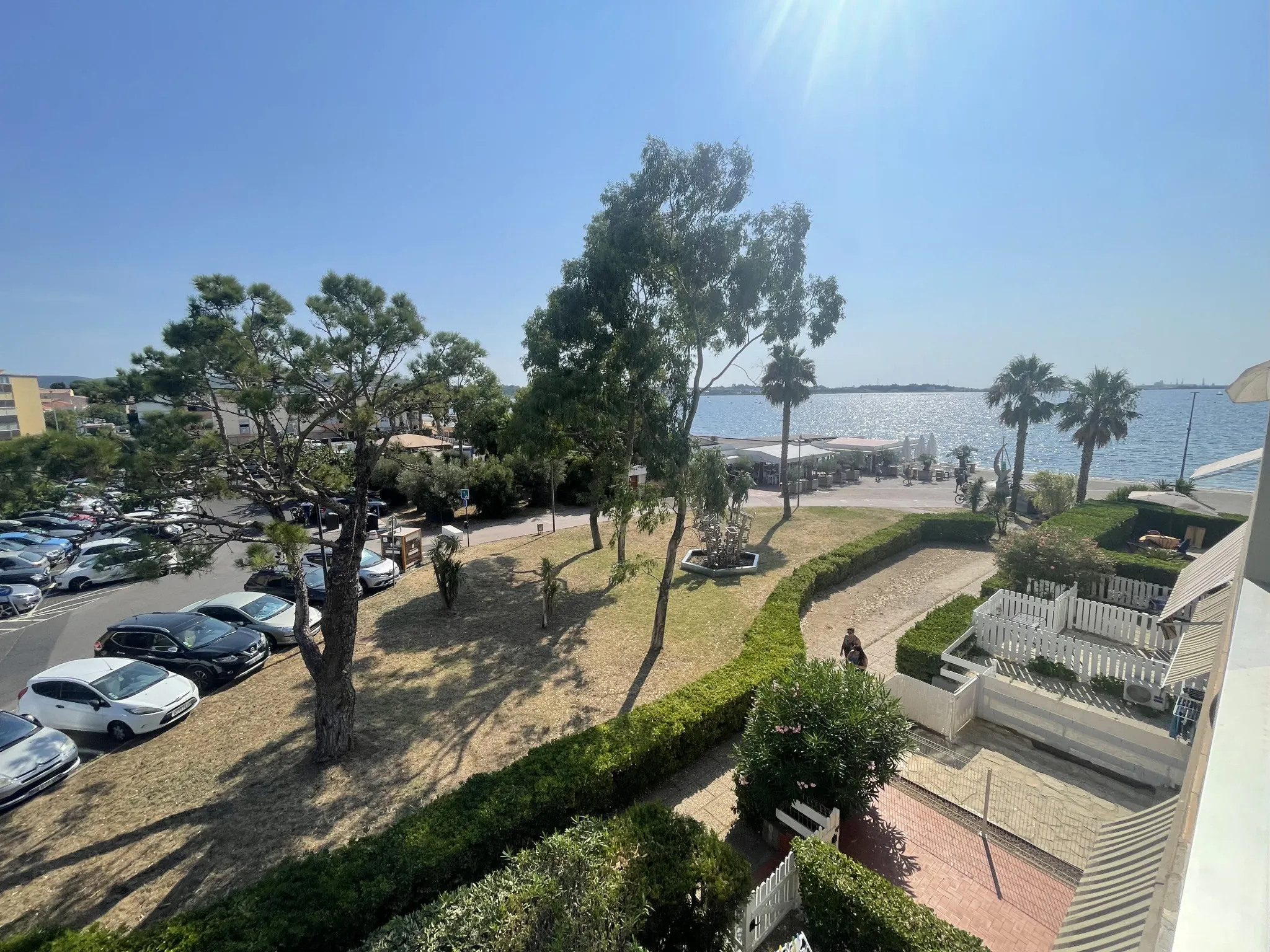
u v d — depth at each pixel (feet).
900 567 65.51
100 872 24.12
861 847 24.30
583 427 49.85
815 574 55.21
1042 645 37.50
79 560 68.74
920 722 33.30
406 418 38.42
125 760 32.01
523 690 37.83
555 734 32.89
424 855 20.88
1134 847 15.65
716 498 40.52
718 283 39.63
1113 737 29.71
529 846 23.41
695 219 38.19
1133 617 42.39
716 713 31.48
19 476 23.43
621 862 19.36
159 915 21.94
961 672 37.86
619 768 26.45
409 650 44.29
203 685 40.68
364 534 31.73
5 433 165.37
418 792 28.27
